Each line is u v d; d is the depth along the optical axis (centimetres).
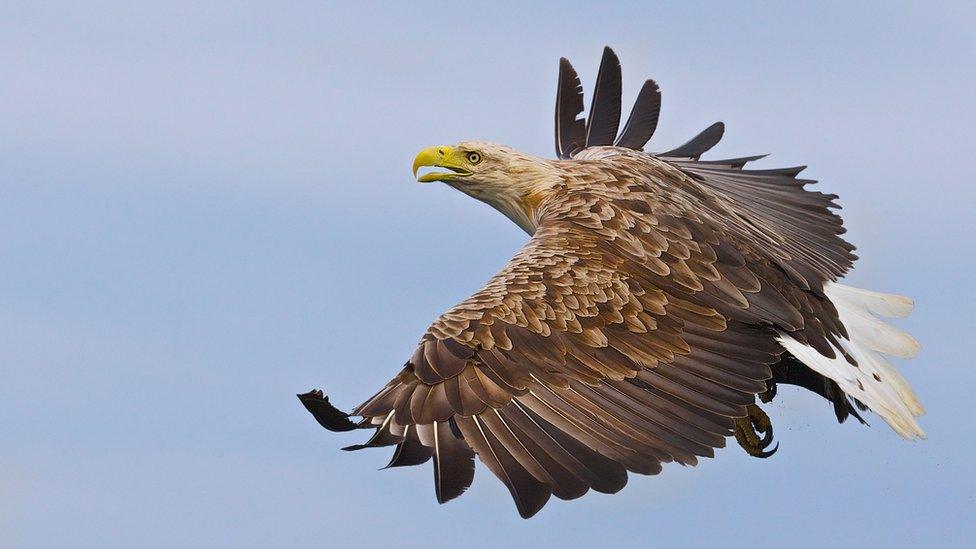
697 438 1141
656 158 1523
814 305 1325
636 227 1315
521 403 1125
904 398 1285
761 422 1447
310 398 1033
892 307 1348
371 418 1098
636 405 1152
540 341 1168
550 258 1249
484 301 1184
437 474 1069
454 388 1120
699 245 1310
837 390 1391
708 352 1212
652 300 1236
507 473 1077
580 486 1079
